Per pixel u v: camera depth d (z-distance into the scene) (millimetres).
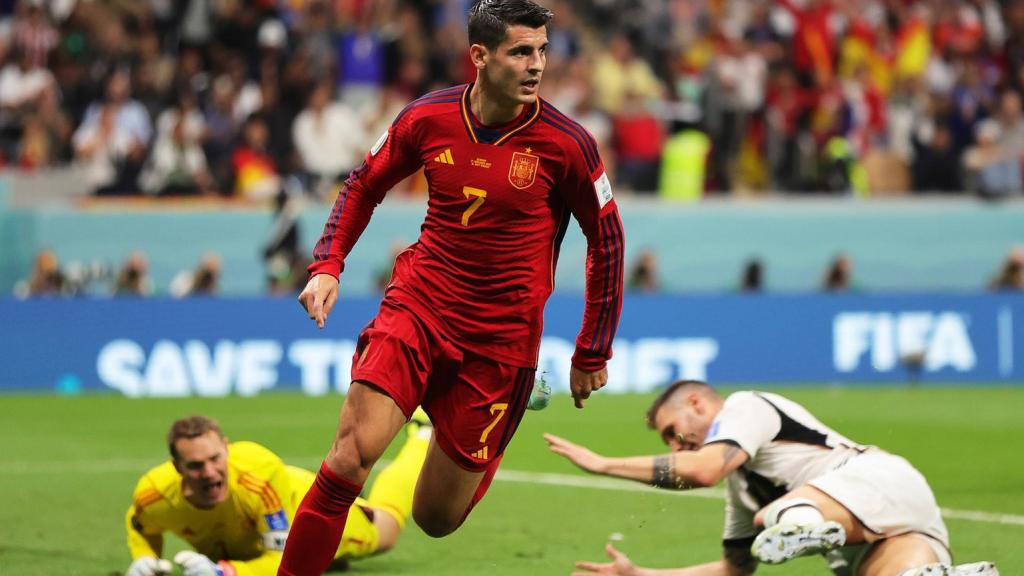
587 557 9875
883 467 7578
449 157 7129
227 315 22031
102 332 21875
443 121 7133
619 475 7547
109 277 23969
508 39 6867
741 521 8172
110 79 26500
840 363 23109
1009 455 15117
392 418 7012
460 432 7297
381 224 24469
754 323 22953
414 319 7160
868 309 23188
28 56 26734
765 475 7895
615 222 7332
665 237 25266
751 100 28109
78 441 16438
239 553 8812
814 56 28000
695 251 25344
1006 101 27469
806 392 21812
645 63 29797
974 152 26953
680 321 22750
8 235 23969
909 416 18641
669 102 27922
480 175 7090
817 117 27344
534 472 14023
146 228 24047
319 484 6980
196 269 24109
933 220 25812
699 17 30672
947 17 30516
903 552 7449
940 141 27156
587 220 7312
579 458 7559
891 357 23172
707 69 27016
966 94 28484
